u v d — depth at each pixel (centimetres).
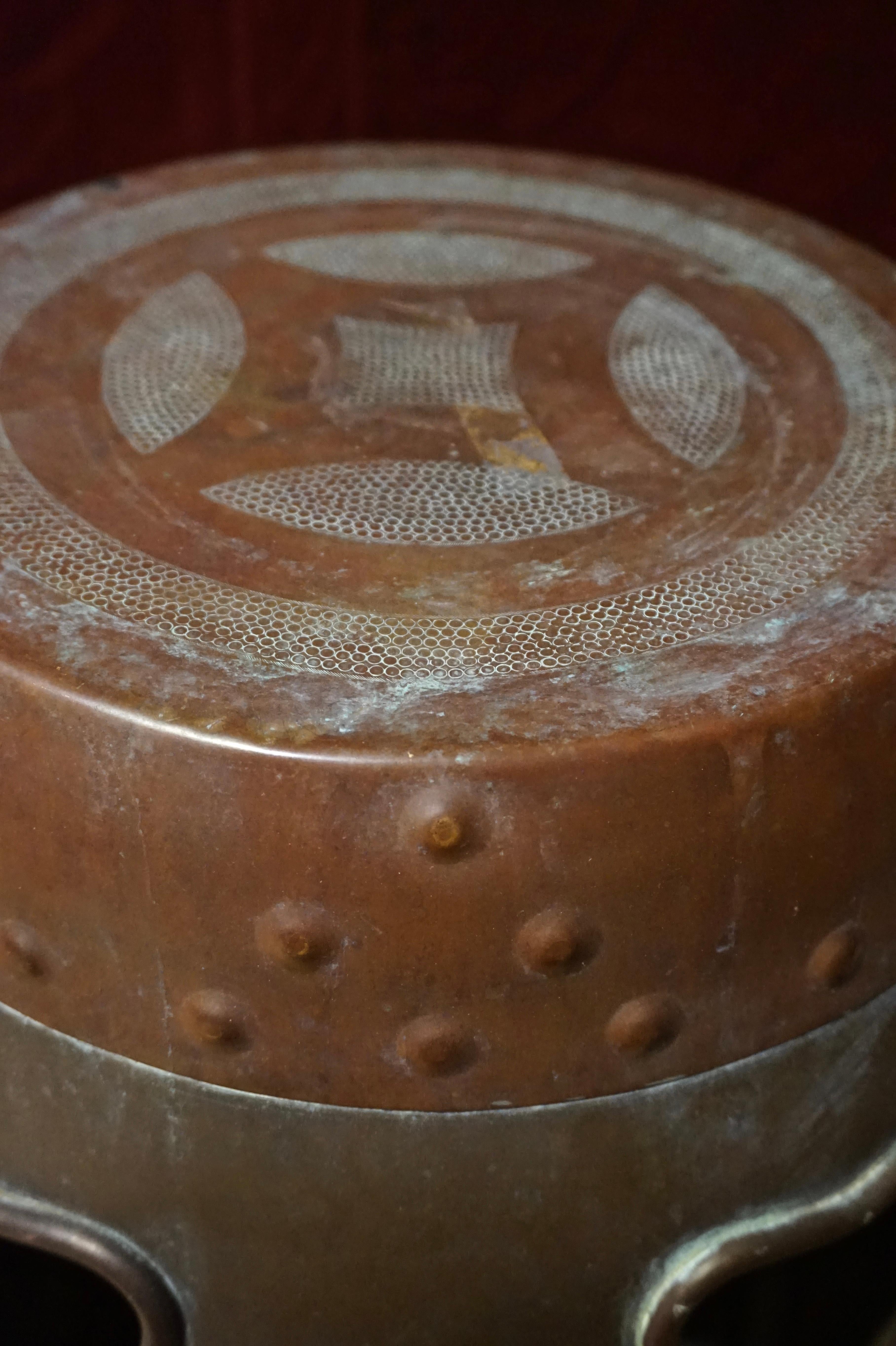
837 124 93
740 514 63
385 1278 59
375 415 67
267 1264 60
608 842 56
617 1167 59
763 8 91
